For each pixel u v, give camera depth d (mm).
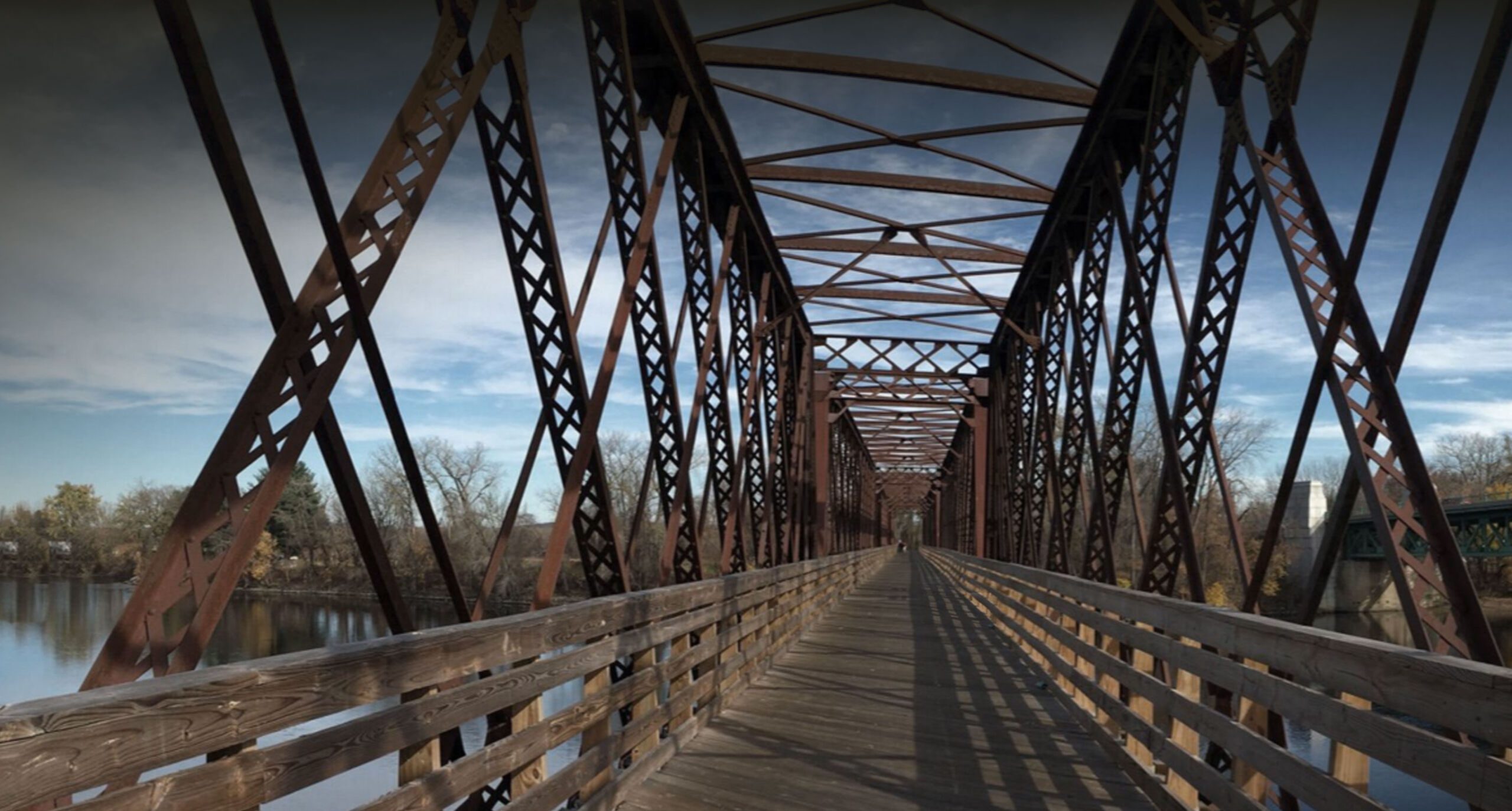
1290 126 5434
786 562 16984
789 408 18906
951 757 6234
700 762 5973
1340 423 4852
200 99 3352
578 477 5859
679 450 8961
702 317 11125
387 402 4020
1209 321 7027
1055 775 5816
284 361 3518
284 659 2463
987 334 24219
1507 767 2203
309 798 10703
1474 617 4195
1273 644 3580
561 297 5723
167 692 2016
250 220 3494
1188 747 4797
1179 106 8812
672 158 9695
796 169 14102
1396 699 2691
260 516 3320
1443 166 4391
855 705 8016
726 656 8266
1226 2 6582
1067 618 8898
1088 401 12078
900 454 56594
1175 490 7309
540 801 3955
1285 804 4617
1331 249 5113
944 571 32844
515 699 3787
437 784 3176
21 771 1681
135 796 1951
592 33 7559
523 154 5582
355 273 3717
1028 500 18188
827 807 5098
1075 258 14969
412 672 3006
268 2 3535
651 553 44719
